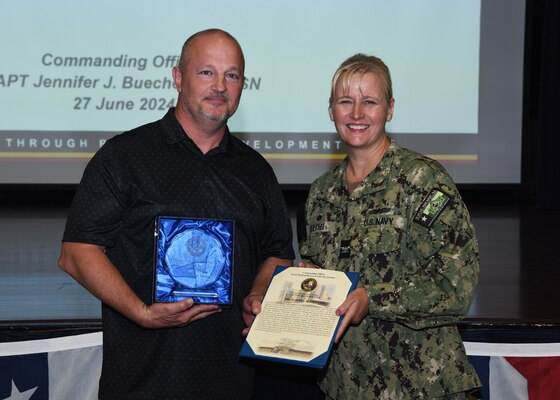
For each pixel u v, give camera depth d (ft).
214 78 6.26
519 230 17.76
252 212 6.56
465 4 20.77
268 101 20.40
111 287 6.12
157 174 6.36
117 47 19.97
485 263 13.83
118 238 6.41
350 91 6.40
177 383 6.33
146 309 6.09
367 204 6.46
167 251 6.16
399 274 6.27
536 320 8.98
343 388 6.52
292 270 6.40
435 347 6.30
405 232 6.27
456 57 20.86
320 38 20.35
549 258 14.28
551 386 8.72
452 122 21.07
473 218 19.66
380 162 6.50
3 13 19.72
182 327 6.36
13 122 20.07
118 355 6.39
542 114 21.18
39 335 8.55
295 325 6.04
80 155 20.24
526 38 21.13
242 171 6.64
